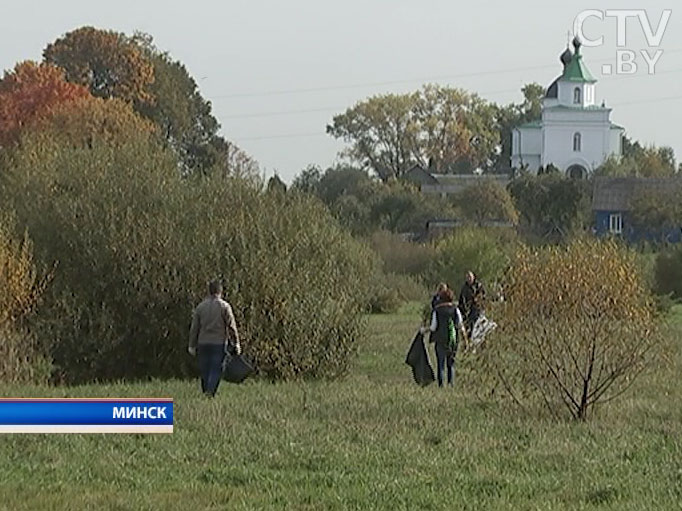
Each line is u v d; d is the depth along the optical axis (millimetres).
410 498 45250
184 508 43406
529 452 55594
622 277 66500
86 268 99438
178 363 100250
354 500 44938
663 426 64312
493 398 71062
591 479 49188
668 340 69312
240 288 97125
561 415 67312
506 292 68188
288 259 99062
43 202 106500
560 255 68000
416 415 68000
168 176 107688
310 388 83688
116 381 95562
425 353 88188
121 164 108625
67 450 54781
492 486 47594
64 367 97125
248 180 106750
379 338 136375
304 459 53062
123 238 99750
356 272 109750
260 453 54531
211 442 57469
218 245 99500
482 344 68812
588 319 66188
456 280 188000
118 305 99188
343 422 65000
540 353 66875
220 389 82188
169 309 99438
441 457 54094
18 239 97812
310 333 97188
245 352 95938
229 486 47625
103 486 47250
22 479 48406
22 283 91562
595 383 67000
